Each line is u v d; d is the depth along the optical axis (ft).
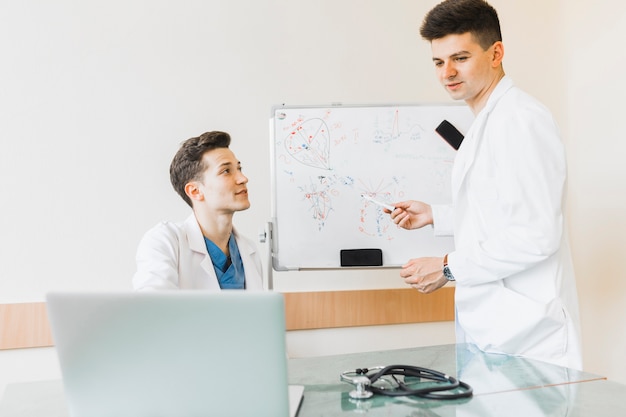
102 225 6.41
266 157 7.00
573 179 8.04
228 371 2.38
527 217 4.31
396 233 6.54
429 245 6.57
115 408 2.45
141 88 6.61
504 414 2.72
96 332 2.39
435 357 4.20
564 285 4.58
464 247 4.55
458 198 4.99
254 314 2.32
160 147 6.64
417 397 3.03
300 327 6.84
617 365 7.34
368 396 3.05
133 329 2.38
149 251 5.05
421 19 7.71
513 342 4.30
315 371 3.69
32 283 6.14
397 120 6.57
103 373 2.43
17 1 6.26
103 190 6.43
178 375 2.40
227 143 5.72
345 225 6.47
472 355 4.30
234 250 5.78
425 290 4.90
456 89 4.99
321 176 6.47
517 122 4.54
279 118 6.48
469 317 4.63
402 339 7.27
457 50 4.83
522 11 8.07
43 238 6.21
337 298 6.99
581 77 7.90
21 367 6.01
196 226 5.54
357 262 6.38
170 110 6.70
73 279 6.28
